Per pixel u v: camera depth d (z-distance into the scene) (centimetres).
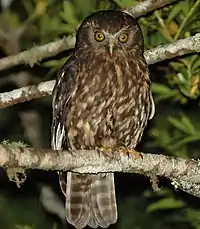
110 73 1358
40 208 1770
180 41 1355
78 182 1375
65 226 1738
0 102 1395
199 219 1470
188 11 1367
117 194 1758
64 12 1438
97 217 1381
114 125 1373
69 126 1375
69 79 1371
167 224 1672
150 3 1369
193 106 1583
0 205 1772
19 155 1119
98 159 1216
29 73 1673
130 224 1709
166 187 1492
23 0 1639
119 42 1369
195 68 1373
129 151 1244
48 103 1761
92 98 1359
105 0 1459
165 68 1438
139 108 1379
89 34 1378
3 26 1571
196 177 1254
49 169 1152
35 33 1561
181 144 1451
